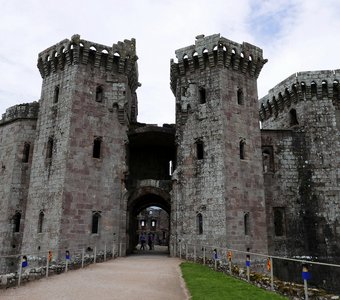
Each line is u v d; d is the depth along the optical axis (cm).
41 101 3731
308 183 3812
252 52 3738
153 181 3719
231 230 3125
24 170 3844
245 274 2083
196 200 3331
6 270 3578
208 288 1728
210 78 3591
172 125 4106
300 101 4094
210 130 3431
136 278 2022
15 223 3712
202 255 3158
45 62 3778
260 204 3384
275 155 3916
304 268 1420
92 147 3438
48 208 3238
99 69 3675
